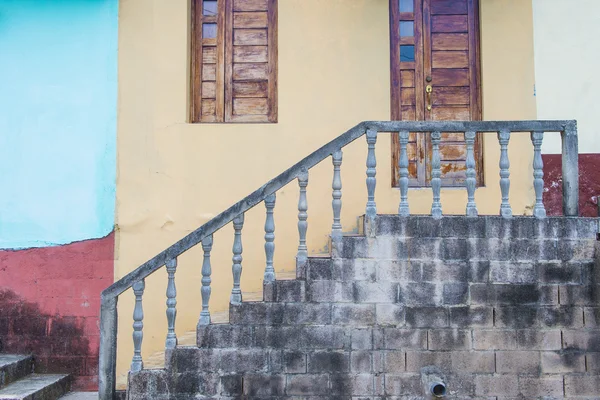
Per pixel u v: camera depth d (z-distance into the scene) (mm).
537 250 4137
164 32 5598
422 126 4230
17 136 5555
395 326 4082
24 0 5625
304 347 4062
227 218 4145
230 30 5758
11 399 4324
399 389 4039
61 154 5535
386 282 4113
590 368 4055
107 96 5562
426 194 5406
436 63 5676
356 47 5559
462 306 4094
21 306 5414
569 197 4270
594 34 5520
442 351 4066
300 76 5555
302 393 4031
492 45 5516
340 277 4113
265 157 5496
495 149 5414
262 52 5746
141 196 5480
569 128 4262
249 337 4066
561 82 5477
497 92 5480
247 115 5711
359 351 4062
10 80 5590
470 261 4125
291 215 5438
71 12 5625
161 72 5570
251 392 4031
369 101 5512
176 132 5523
